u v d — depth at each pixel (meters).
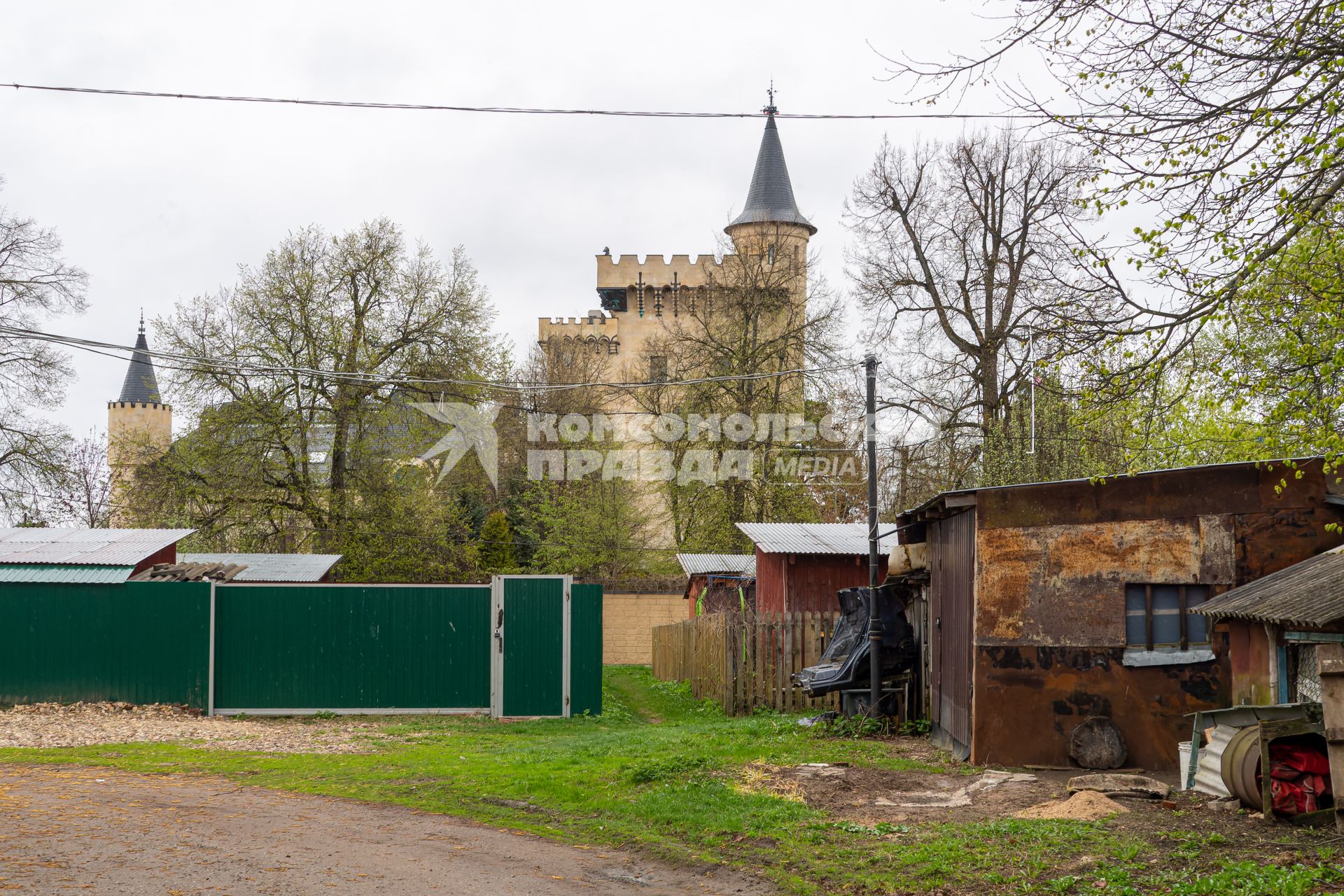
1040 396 27.98
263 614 19.88
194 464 34.41
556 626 20.31
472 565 37.59
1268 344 12.81
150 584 19.66
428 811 10.75
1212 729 9.89
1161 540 12.20
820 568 26.39
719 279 43.66
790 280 42.50
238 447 33.78
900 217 35.22
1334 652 8.36
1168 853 7.75
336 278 36.19
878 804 10.34
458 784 12.01
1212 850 7.72
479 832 9.80
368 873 8.01
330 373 25.20
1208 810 8.98
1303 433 9.40
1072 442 27.47
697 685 24.62
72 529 23.16
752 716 20.19
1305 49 8.53
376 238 36.59
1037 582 12.50
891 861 8.20
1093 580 12.35
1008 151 32.19
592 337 67.44
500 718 19.89
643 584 42.31
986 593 12.58
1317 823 8.23
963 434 32.50
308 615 19.95
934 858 8.09
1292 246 10.14
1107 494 12.41
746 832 9.33
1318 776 8.50
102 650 19.50
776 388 41.25
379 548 35.56
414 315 37.03
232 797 11.12
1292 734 8.48
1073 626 12.36
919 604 16.86
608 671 36.41
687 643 26.36
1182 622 12.17
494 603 20.20
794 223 65.56
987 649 12.50
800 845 8.88
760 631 21.03
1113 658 12.23
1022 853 8.05
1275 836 7.99
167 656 19.53
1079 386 11.30
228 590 19.83
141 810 10.08
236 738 16.12
